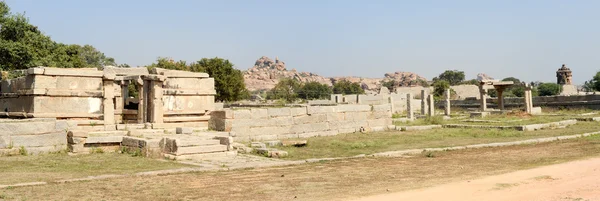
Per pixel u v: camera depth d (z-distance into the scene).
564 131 27.86
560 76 92.56
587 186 10.27
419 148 20.20
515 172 12.98
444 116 42.09
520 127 28.92
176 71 24.88
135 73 28.95
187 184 11.65
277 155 17.59
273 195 10.27
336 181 12.11
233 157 17.20
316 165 15.48
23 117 22.14
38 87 21.41
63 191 10.52
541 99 52.09
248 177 12.83
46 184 11.36
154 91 22.56
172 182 11.93
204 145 17.31
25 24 41.16
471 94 84.81
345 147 21.12
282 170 14.27
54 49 46.00
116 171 13.59
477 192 10.02
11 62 39.50
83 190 10.69
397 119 36.38
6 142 16.58
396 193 10.18
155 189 10.93
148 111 23.02
